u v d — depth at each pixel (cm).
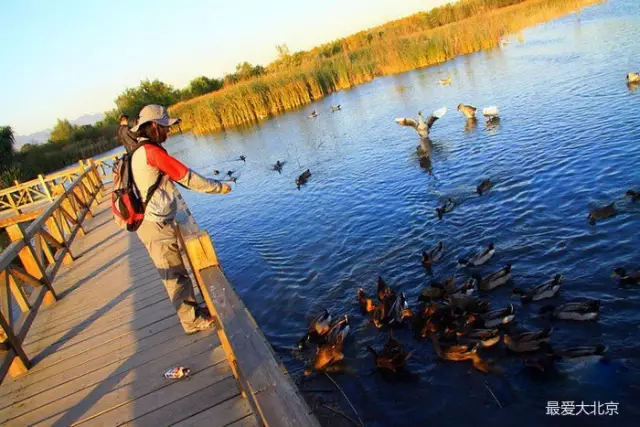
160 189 532
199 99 6506
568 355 832
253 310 1261
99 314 781
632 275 974
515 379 828
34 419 534
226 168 3109
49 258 993
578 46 3497
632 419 705
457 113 2784
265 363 332
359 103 4053
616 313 915
